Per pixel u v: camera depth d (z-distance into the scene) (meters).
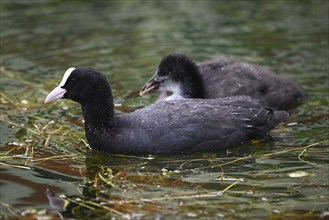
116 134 12.70
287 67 17.69
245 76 15.49
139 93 15.80
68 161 12.26
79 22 22.12
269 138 13.39
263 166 11.85
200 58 18.50
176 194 10.65
